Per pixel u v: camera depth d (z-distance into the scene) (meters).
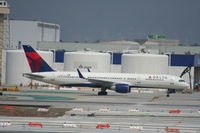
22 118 197.50
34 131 162.62
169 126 182.38
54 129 168.62
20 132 160.25
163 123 192.25
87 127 174.88
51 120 193.00
